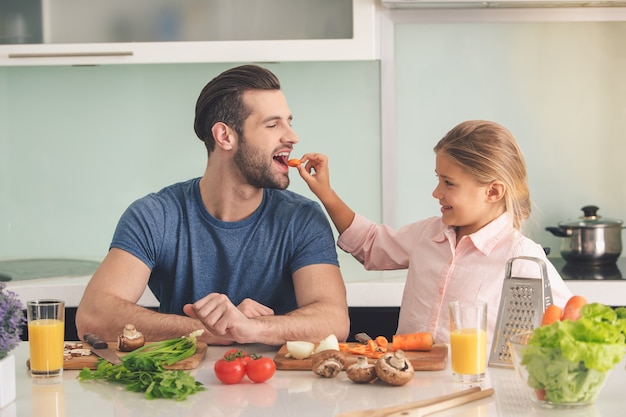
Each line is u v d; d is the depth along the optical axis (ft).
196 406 5.19
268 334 6.63
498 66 11.61
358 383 5.65
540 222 11.73
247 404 5.23
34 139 11.98
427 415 4.96
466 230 7.48
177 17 11.00
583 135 11.65
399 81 11.66
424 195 11.74
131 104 11.91
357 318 9.89
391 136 11.50
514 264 7.01
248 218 7.70
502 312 6.09
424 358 6.03
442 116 11.68
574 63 11.59
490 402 5.22
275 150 7.55
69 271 10.76
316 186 8.18
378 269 8.25
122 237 7.55
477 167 7.12
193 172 11.98
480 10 11.14
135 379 5.67
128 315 7.04
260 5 10.90
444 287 7.39
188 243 7.66
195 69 11.85
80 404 5.27
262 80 7.56
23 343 7.02
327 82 11.69
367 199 11.77
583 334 4.93
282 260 7.67
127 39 11.04
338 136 11.75
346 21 10.80
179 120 11.92
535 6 10.95
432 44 11.60
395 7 10.83
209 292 7.66
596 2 10.71
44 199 12.04
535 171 11.68
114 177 12.01
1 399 5.19
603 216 11.70
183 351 6.21
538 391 5.07
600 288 9.62
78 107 11.93
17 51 10.78
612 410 5.05
